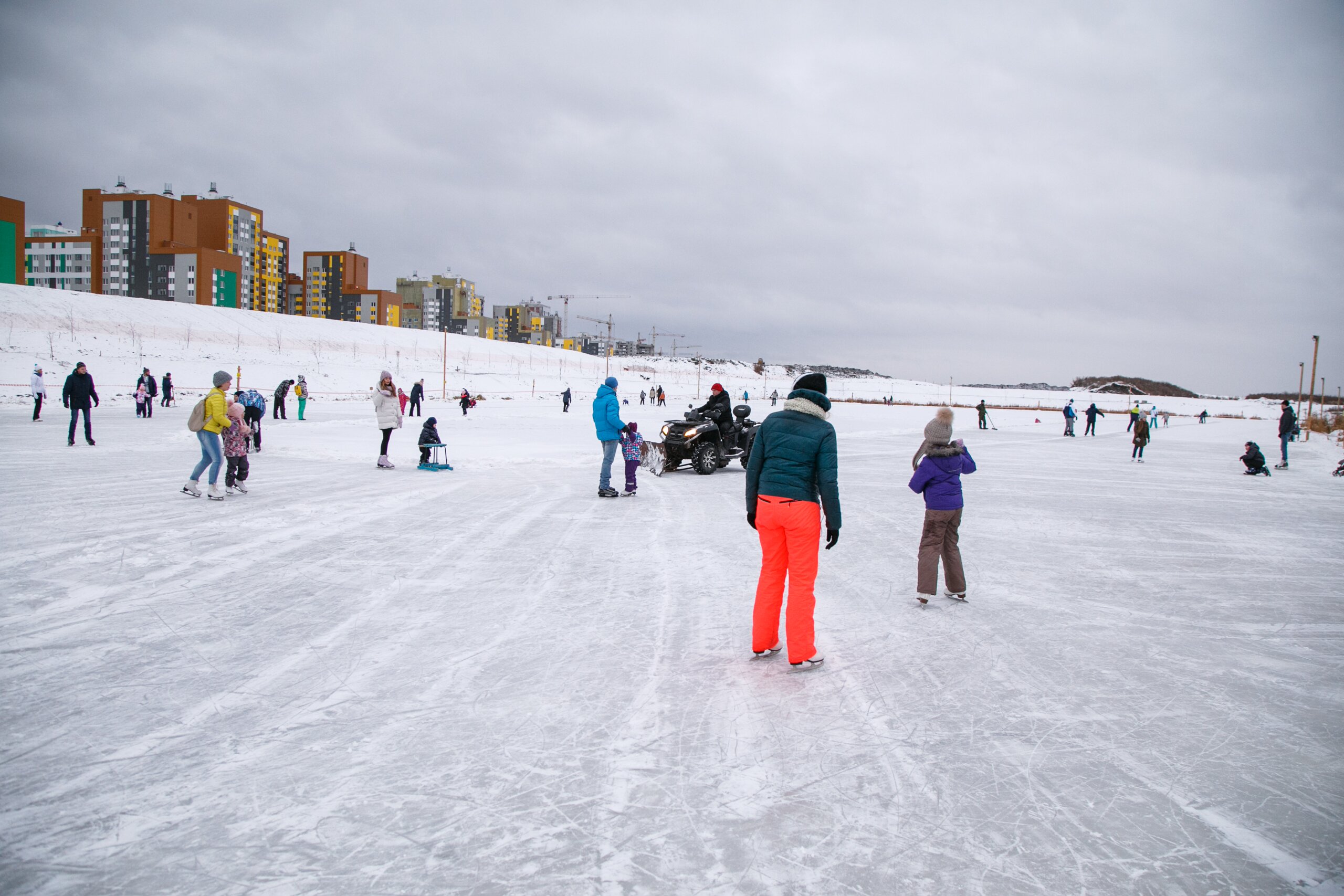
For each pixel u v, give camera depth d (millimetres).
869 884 2508
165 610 5430
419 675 4316
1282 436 21047
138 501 9820
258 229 148750
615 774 3229
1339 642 5258
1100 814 2984
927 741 3609
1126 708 4051
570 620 5406
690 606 5809
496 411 39875
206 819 2830
